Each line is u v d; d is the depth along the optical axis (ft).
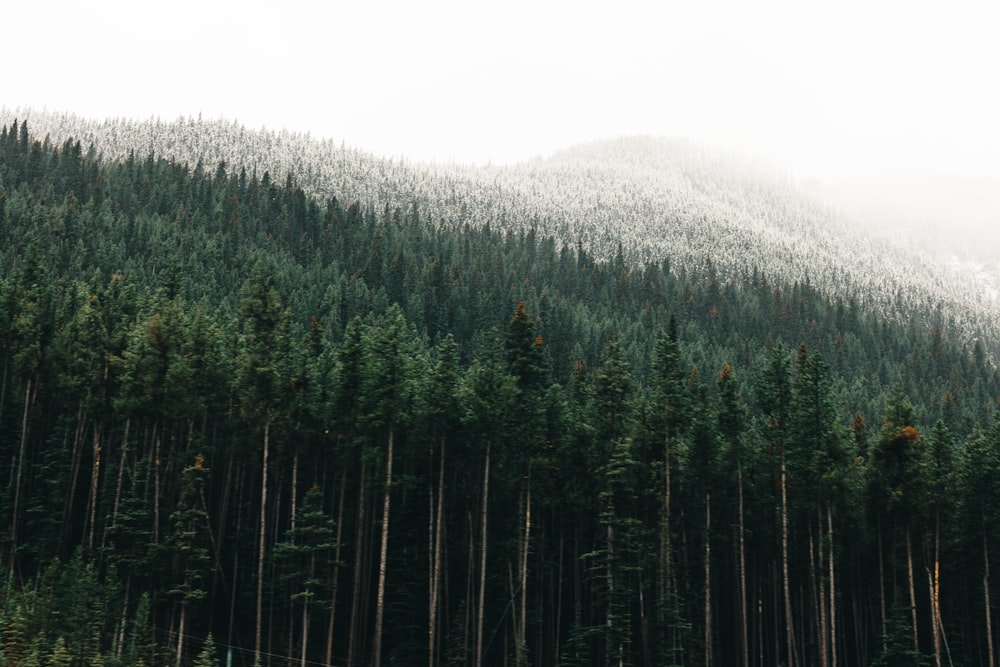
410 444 210.38
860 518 220.43
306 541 196.03
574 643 196.54
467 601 202.28
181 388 205.05
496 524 217.56
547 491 214.07
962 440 362.12
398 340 201.77
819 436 208.74
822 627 198.49
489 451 205.05
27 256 243.40
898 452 208.54
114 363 208.54
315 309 370.73
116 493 203.41
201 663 158.61
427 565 214.69
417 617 211.41
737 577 215.31
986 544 205.77
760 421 229.04
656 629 201.87
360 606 209.77
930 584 201.46
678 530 215.51
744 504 218.18
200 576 180.14
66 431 217.56
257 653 176.86
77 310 238.07
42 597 163.12
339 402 202.80
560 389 218.18
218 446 227.20
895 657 191.83
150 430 221.46
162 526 207.00
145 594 169.68
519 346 219.82
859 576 223.30
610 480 194.49
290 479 224.53
